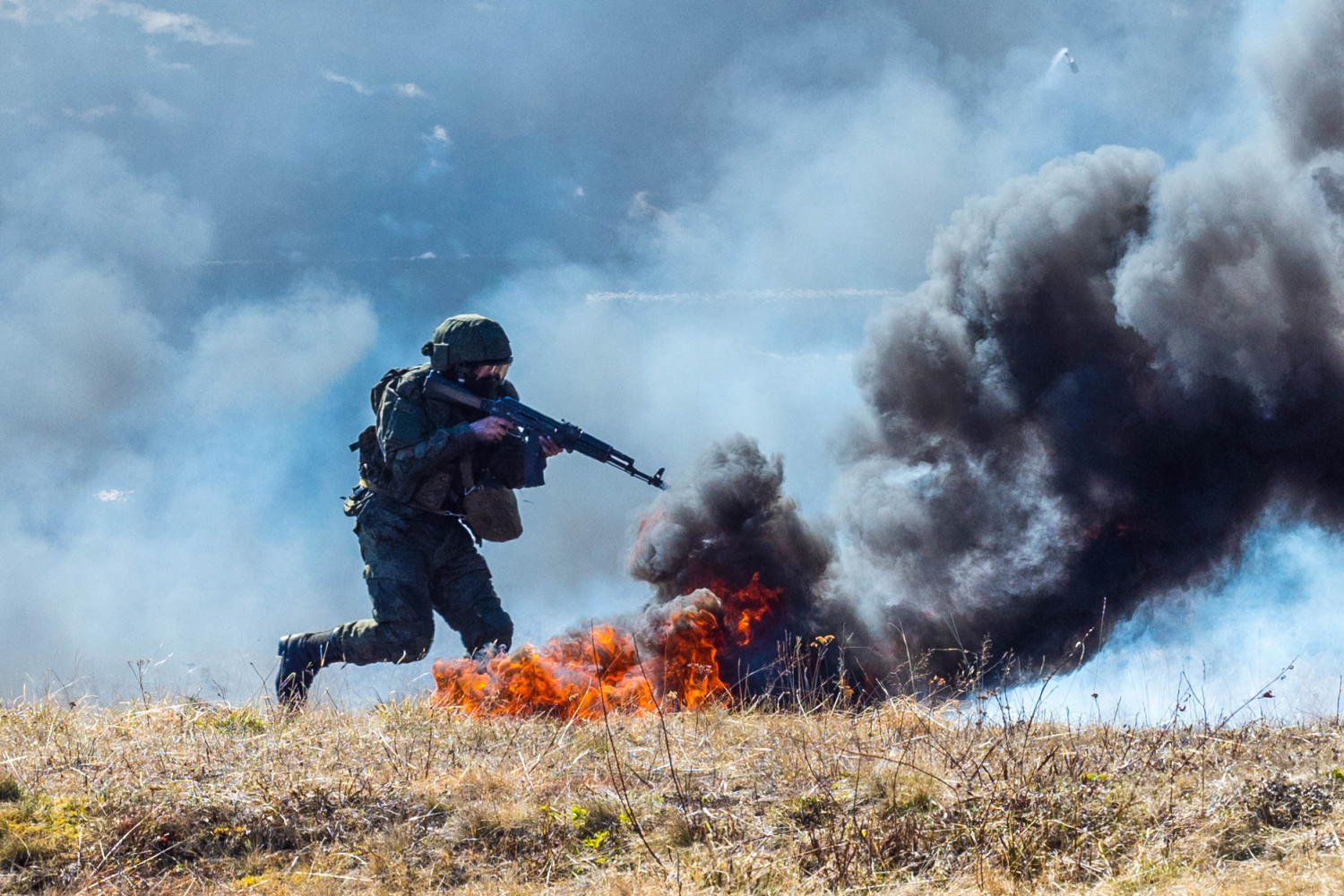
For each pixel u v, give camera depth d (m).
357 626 32.34
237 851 21.05
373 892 19.30
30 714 29.14
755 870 19.16
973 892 17.94
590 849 20.62
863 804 21.67
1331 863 17.19
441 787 23.41
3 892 19.41
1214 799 20.16
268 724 29.09
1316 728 25.45
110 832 21.09
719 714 29.53
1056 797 20.55
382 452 32.62
